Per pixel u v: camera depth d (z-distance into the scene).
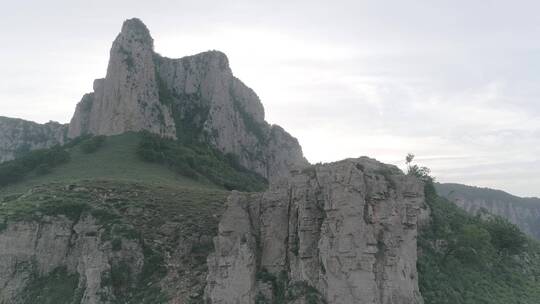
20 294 68.69
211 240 71.19
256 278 54.78
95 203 78.50
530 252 92.50
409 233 53.75
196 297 58.03
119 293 63.75
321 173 54.84
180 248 70.19
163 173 116.56
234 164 161.25
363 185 51.91
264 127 184.50
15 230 71.81
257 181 156.25
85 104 175.00
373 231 51.06
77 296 63.94
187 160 129.88
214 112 165.88
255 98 187.38
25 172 115.62
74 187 85.44
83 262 67.38
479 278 70.69
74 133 171.75
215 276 54.81
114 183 89.19
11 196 87.69
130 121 141.75
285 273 54.62
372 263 49.59
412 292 51.78
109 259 66.06
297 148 188.25
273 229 57.16
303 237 53.22
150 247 70.19
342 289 49.19
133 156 125.31
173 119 153.62
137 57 149.00
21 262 71.25
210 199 86.12
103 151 128.62
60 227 72.62
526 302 67.81
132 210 77.69
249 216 58.75
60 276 69.88
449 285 64.94
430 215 81.94
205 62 173.25
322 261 50.88
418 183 55.38
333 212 51.28
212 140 161.38
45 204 76.12
